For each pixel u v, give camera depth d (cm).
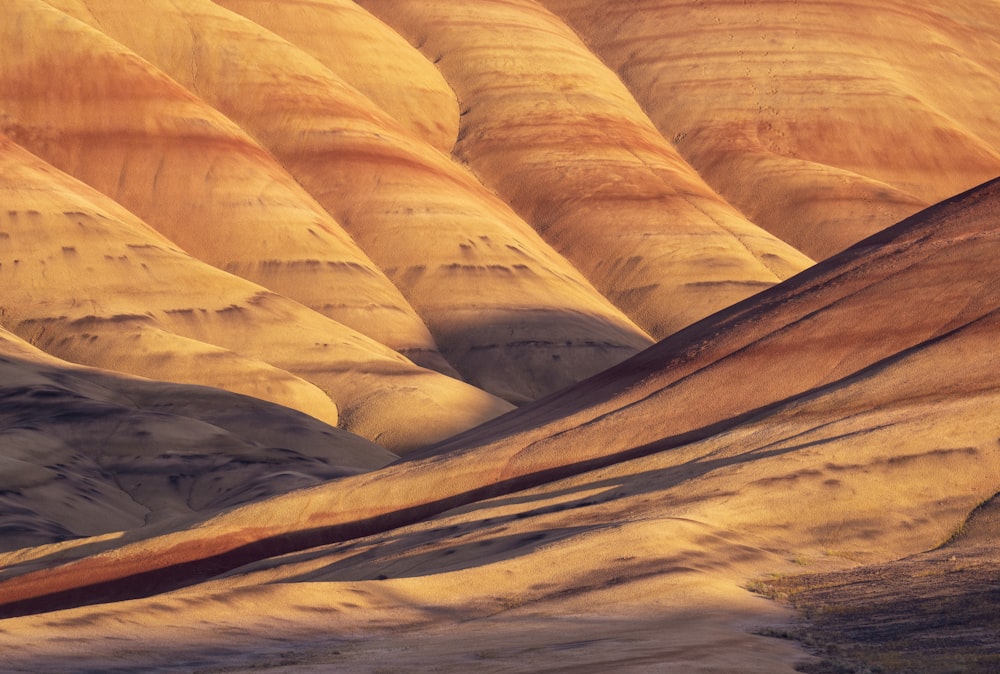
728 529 2903
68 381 8338
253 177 12338
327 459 7944
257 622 2112
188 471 7131
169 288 10425
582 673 1569
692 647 1767
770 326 4694
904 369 3812
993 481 3034
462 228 12688
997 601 2097
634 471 3709
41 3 12988
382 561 3375
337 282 11588
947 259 4538
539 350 11456
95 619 1992
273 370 9588
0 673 1605
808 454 3288
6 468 6291
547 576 2559
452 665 1694
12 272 10156
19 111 12206
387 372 10056
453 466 4497
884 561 2714
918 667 1614
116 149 12200
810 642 1867
